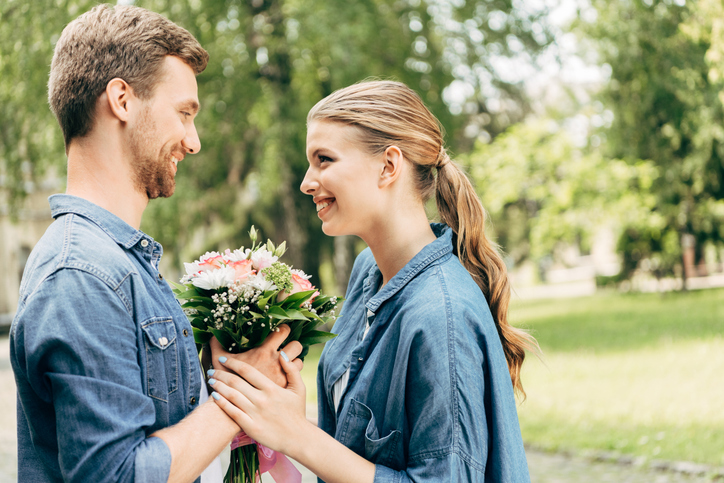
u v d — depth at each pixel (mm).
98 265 1307
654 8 14602
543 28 12844
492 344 1470
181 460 1292
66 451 1217
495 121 19578
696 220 17547
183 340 1471
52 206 1407
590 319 14188
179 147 1524
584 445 5207
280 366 1557
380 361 1525
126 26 1426
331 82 11562
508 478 1413
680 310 14242
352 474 1412
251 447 1665
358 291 1895
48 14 10344
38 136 11375
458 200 1692
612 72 15398
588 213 16078
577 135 17266
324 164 1580
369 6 11188
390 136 1564
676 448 4910
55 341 1218
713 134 15219
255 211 14477
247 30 11898
